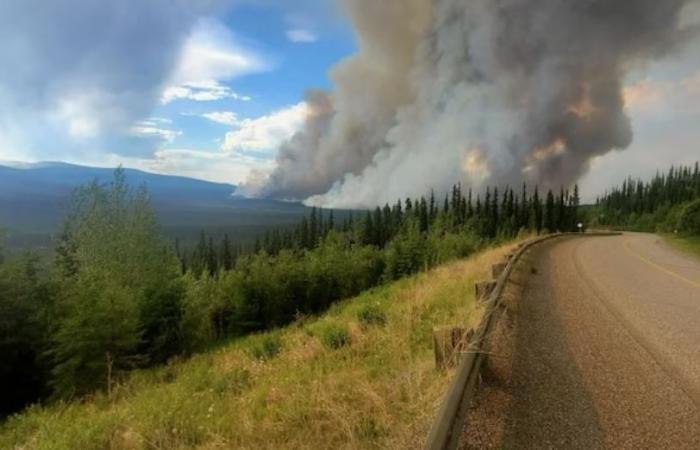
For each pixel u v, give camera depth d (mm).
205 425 6348
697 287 13633
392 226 119812
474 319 7113
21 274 22703
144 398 10328
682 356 6656
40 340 21297
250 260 41438
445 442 3133
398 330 8945
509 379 5551
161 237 39938
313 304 36281
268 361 10617
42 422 10516
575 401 4922
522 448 3912
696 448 3961
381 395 5312
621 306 10414
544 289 12586
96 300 18578
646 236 61188
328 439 4664
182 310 25219
